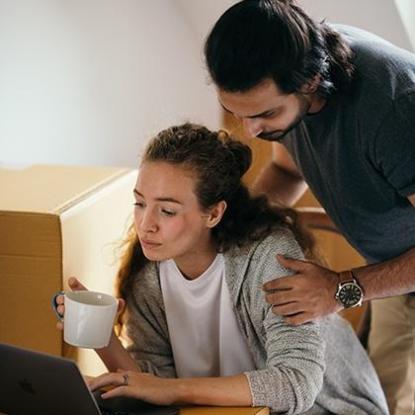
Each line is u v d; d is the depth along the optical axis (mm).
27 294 1951
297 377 1823
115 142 3238
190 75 3689
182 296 1994
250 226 1945
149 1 3350
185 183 1850
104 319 1794
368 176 2039
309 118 2027
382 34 3379
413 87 1918
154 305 2035
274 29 1776
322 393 2043
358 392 2115
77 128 3008
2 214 1926
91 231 2061
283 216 2014
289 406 1819
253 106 1816
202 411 1782
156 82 3457
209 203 1878
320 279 1926
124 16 3205
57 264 1928
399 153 1917
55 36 2840
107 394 1768
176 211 1853
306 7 3361
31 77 2738
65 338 1822
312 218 2748
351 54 1948
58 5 2842
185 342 2035
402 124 1899
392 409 2732
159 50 3449
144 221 1862
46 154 2844
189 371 2055
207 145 1894
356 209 2137
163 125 3514
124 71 3250
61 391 1659
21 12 2660
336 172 2084
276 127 1869
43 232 1918
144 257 2020
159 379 1805
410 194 1962
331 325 2084
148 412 1775
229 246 1940
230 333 1982
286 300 1880
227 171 1904
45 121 2824
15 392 1744
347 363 2096
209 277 1960
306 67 1814
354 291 1949
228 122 3725
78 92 2996
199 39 3686
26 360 1662
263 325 1931
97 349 1968
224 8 3465
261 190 2529
